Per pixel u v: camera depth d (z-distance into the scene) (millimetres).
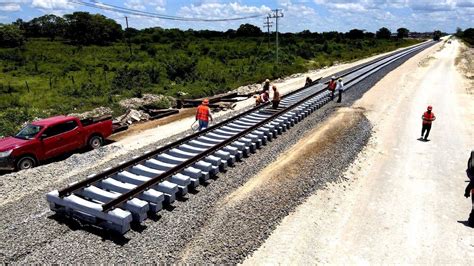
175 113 22000
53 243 7367
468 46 102375
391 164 13578
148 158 11164
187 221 8398
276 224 8898
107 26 86188
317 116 19062
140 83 31078
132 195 8562
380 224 9289
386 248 8297
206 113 14992
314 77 37625
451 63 51031
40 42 78438
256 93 27609
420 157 14398
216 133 14617
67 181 10836
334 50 73250
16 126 17891
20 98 25766
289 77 38344
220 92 29188
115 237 7711
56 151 13922
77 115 20031
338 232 8844
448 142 16484
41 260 6844
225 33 103188
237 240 7941
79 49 63188
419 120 20188
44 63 47062
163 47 62062
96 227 8039
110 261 6930
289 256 7793
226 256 7438
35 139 13219
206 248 7555
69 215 8398
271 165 12312
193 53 55875
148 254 7199
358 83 30703
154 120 20391
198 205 9148
